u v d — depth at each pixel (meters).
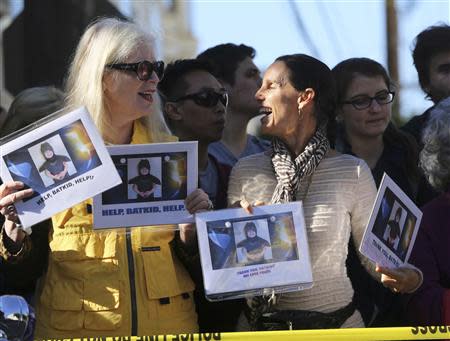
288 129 8.86
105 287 8.25
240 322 8.92
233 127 11.99
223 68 11.95
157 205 8.23
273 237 8.16
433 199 9.27
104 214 8.17
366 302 9.55
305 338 7.80
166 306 8.40
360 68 10.42
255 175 8.92
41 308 8.36
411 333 7.96
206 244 8.12
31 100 10.03
